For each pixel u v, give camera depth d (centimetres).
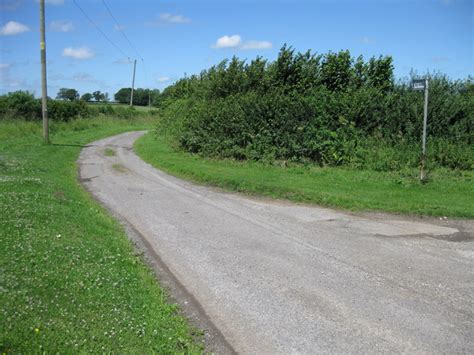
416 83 1439
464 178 1541
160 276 681
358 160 1784
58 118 4400
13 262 571
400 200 1194
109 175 1694
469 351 475
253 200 1269
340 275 688
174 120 3173
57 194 1126
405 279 676
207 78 2775
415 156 1720
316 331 514
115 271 630
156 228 954
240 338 498
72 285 539
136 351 430
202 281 662
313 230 950
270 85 2216
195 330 512
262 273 695
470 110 1855
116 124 5306
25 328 420
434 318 548
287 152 1919
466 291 634
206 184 1525
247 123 2030
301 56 2211
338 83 2119
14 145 2380
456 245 858
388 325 529
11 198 938
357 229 964
